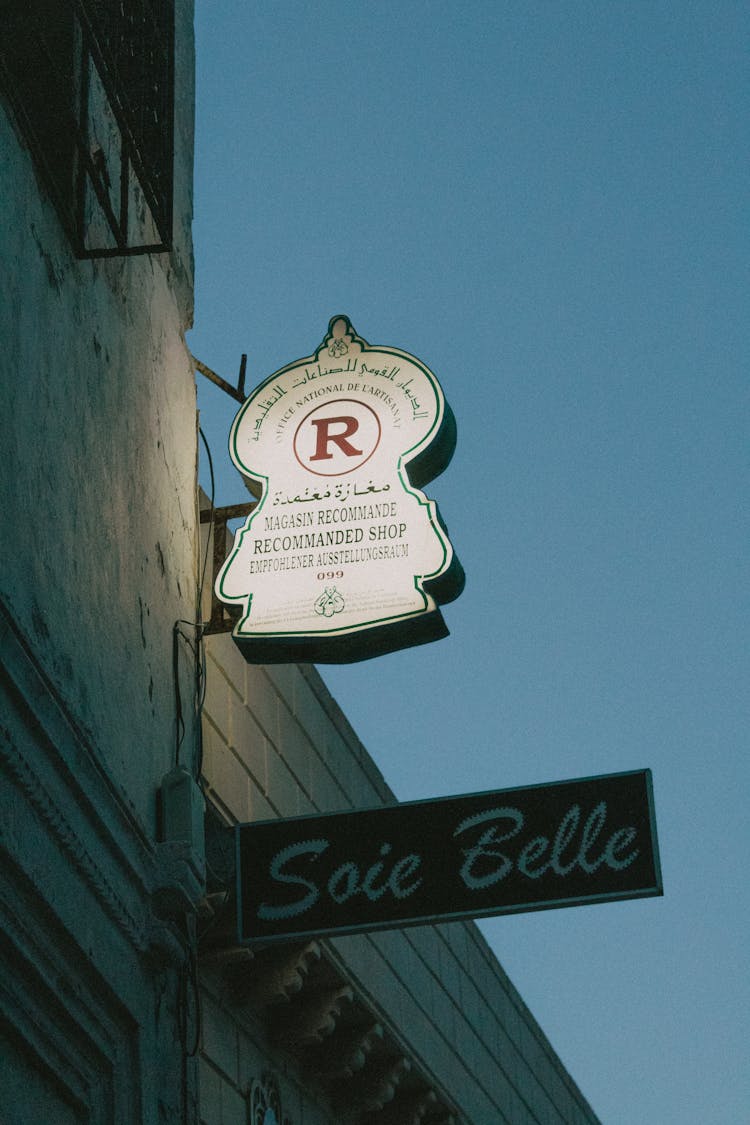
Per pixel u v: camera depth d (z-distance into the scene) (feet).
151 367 37.86
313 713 49.98
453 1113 53.47
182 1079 33.22
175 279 40.96
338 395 38.60
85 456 32.45
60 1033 28.37
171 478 38.22
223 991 41.01
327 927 34.17
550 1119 67.26
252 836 35.37
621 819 33.63
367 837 34.86
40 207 31.63
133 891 31.76
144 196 36.35
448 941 58.03
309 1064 45.93
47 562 29.63
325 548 36.83
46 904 27.48
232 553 37.24
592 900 33.09
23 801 27.27
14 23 32.48
